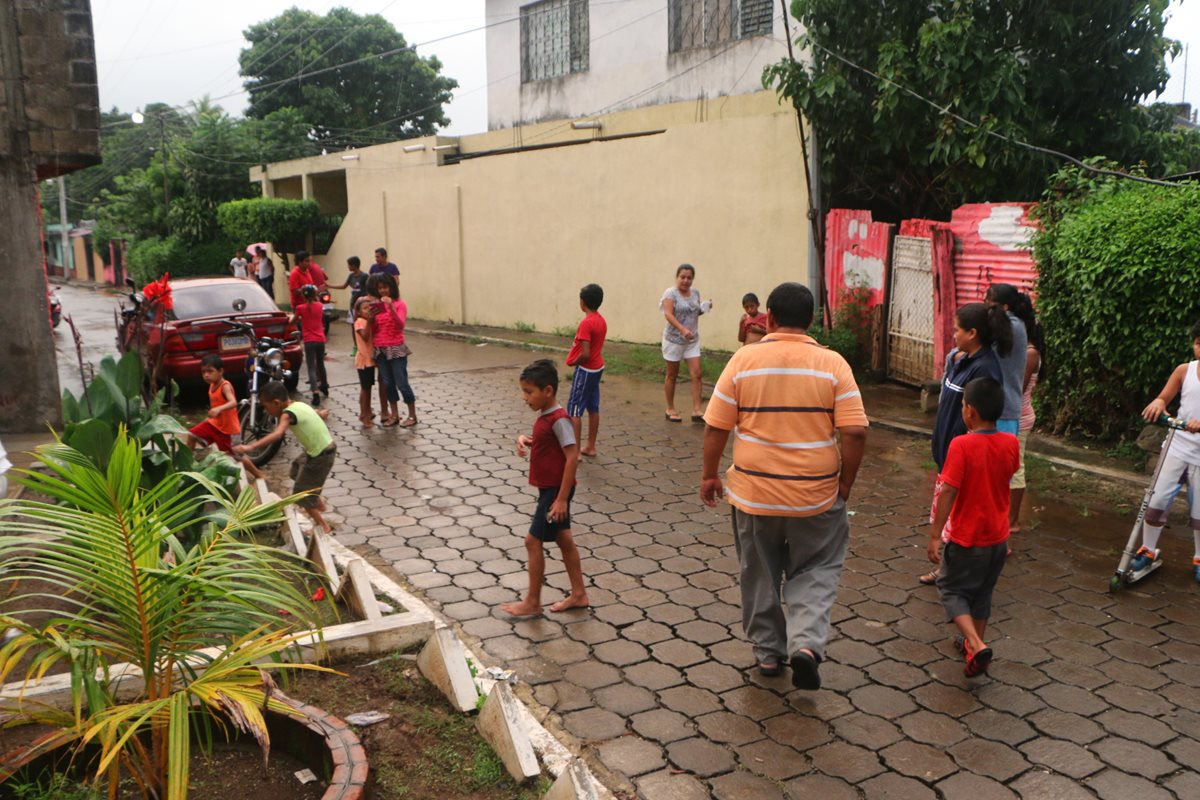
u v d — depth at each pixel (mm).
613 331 15617
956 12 10680
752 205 13000
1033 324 5852
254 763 3510
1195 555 5363
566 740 3814
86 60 8219
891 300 11219
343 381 12695
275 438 6125
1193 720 3928
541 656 4562
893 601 5191
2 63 7926
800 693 4184
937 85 10656
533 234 17094
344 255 23625
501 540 6293
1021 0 10766
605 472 7930
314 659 4258
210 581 2828
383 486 7613
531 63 18812
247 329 10742
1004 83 10344
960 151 10617
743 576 4305
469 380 12602
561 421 4863
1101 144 11844
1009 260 9492
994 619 4930
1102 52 11289
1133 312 7438
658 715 4000
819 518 4082
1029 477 7391
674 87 15742
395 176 21062
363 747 3447
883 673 4363
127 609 2840
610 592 5352
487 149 19391
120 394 6055
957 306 10227
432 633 4211
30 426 8336
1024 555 5844
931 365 10477
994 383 4215
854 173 12344
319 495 6289
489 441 9125
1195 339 5191
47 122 8117
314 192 26969
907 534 6301
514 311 17922
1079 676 4312
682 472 7914
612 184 15180
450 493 7402
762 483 4066
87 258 44750
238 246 29688
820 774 3568
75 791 3266
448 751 3617
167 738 3127
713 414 4180
